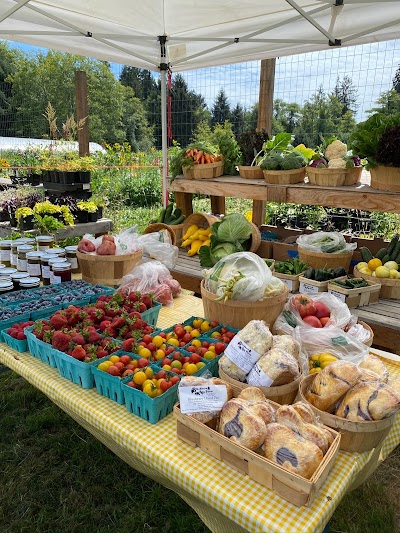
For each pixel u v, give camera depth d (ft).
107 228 18.13
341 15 11.82
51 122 26.58
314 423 4.37
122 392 5.40
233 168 14.61
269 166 12.16
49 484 8.74
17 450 9.61
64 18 12.86
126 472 9.09
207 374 5.54
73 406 5.61
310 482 3.62
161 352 5.98
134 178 34.96
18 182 23.03
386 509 8.25
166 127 16.71
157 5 12.56
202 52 14.66
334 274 10.27
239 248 10.49
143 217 30.73
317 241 11.21
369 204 10.43
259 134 13.96
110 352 6.11
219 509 3.97
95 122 69.97
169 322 8.27
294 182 12.23
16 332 6.94
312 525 3.62
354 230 18.43
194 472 4.25
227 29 13.96
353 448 4.54
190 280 12.14
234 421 4.24
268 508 3.80
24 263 10.44
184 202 15.64
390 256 10.65
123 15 13.23
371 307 9.73
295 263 10.74
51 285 9.10
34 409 11.12
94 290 8.66
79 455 9.50
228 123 27.35
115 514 8.06
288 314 6.98
